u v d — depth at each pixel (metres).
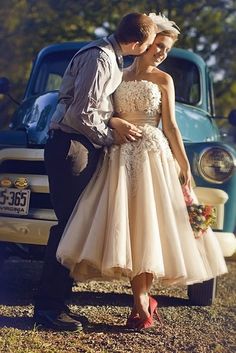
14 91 13.20
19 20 13.13
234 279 7.54
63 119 4.92
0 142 6.07
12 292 6.25
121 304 6.04
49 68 7.93
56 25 12.99
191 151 5.69
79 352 4.62
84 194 4.94
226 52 13.70
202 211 5.03
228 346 4.93
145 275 5.02
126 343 4.88
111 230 4.76
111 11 12.79
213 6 13.16
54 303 5.07
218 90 14.04
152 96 5.02
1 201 5.79
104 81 4.80
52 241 5.05
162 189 4.91
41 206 5.75
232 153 5.70
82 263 5.00
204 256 5.08
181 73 7.77
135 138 4.95
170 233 4.86
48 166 4.99
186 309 5.96
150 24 4.92
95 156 4.93
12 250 6.47
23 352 4.49
